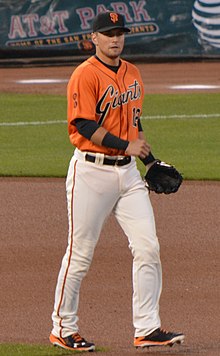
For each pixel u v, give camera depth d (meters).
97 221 19.47
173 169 19.88
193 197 35.09
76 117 18.95
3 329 21.56
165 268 26.33
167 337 19.19
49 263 26.94
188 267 26.45
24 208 33.62
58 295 19.72
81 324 21.86
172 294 24.11
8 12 83.12
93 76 18.92
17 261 27.17
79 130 19.02
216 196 35.31
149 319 19.27
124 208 19.44
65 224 31.38
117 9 83.62
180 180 20.03
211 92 68.00
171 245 28.70
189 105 62.25
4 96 67.50
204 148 46.94
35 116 58.88
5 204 34.22
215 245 28.70
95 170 19.25
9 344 20.05
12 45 83.25
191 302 23.45
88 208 19.38
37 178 39.31
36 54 83.44
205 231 30.33
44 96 67.38
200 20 84.44
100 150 19.11
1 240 29.47
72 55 83.56
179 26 84.31
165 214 32.53
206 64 83.38
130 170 19.45
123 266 26.55
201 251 28.05
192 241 29.17
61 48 83.38
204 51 84.75
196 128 53.44
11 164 42.59
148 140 49.47
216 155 44.88
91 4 83.25
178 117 57.47
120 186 19.33
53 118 58.06
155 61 84.50
